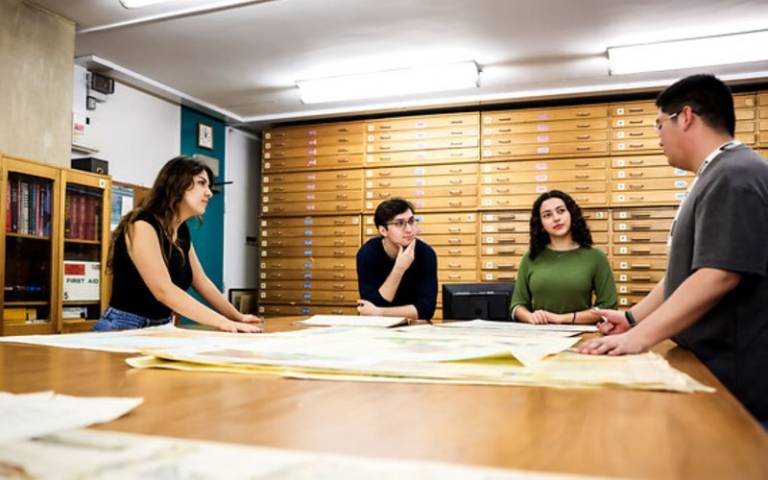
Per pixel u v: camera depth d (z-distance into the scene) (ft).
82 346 3.32
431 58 14.46
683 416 1.56
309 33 13.00
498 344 3.28
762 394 3.71
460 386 2.04
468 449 1.22
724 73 14.80
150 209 6.11
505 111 16.34
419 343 3.34
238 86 16.48
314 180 18.12
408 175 17.11
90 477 0.93
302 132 18.38
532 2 11.48
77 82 14.33
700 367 2.88
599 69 14.98
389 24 12.54
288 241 18.30
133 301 6.10
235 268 19.71
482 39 13.25
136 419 1.49
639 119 15.28
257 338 3.85
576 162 15.70
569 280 7.91
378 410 1.64
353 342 3.40
